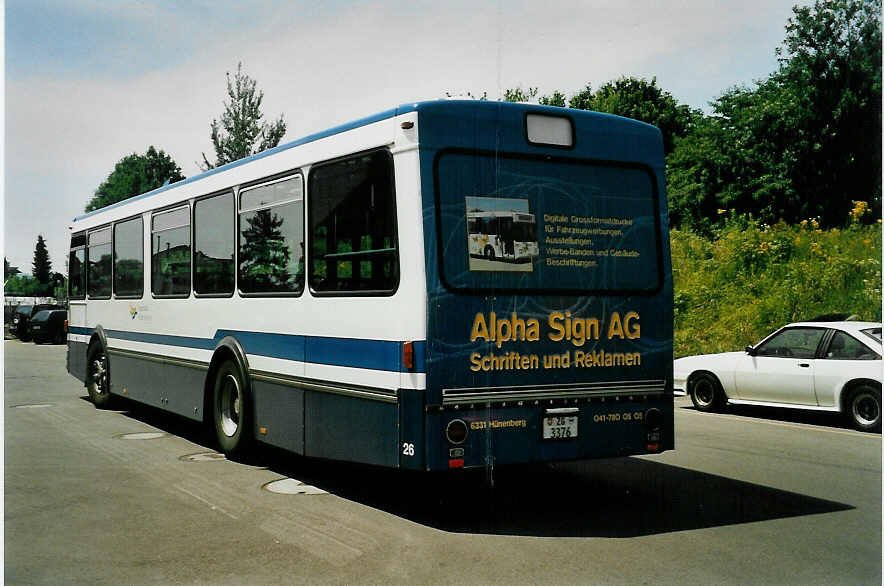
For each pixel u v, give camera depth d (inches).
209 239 364.8
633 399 258.8
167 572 198.5
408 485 301.9
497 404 236.8
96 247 522.6
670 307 268.1
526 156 248.2
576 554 211.9
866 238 761.6
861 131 1035.9
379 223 246.1
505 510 261.3
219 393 353.4
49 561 207.5
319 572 197.9
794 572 196.9
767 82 1181.7
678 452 371.9
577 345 250.5
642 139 268.4
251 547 219.6
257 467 334.6
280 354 302.0
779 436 418.9
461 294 234.1
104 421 470.0
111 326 492.7
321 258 276.5
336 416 265.4
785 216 1088.8
